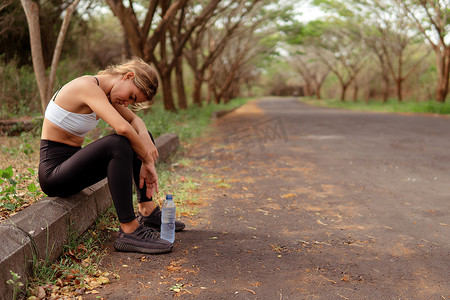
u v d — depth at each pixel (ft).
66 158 8.36
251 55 95.86
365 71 131.03
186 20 59.11
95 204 9.97
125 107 9.18
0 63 29.32
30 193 10.47
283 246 9.33
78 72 34.99
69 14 20.36
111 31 57.62
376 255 8.87
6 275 6.11
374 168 20.06
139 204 9.74
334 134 36.35
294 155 24.21
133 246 8.57
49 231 7.62
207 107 72.49
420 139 31.99
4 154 15.61
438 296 6.98
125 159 8.13
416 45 106.42
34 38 20.16
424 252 9.06
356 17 89.30
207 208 12.52
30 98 26.76
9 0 30.94
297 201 13.74
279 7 65.51
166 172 16.81
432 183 16.63
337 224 11.17
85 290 6.90
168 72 48.42
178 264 8.13
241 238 9.83
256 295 6.91
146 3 50.98
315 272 7.90
